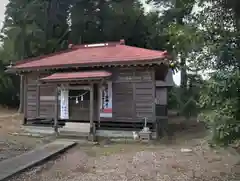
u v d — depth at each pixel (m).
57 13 21.00
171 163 6.23
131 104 10.21
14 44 19.12
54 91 11.31
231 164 5.97
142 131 9.44
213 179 4.93
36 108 11.62
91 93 9.77
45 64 10.94
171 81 19.00
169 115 21.33
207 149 7.59
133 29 21.09
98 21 21.12
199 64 11.72
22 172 5.51
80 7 20.09
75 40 20.17
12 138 9.81
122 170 5.68
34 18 19.20
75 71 10.83
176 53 15.12
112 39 20.91
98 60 10.20
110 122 10.48
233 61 7.79
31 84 11.80
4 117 17.05
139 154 7.33
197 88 15.15
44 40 19.28
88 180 4.98
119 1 20.23
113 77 10.47
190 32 10.87
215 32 9.25
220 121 4.03
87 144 8.93
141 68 10.09
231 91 4.06
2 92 24.78
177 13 15.00
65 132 10.42
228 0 7.62
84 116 10.90
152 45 20.69
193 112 14.91
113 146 8.66
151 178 5.07
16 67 11.24
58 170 5.73
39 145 8.58
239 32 7.99
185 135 10.96
